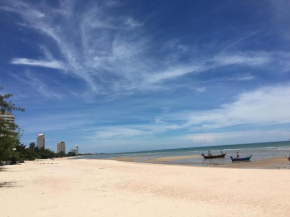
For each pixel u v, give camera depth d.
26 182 19.89
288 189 12.73
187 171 24.33
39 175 25.59
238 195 12.12
